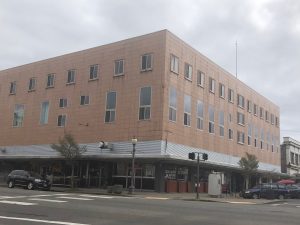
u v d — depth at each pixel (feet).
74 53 156.04
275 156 222.89
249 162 158.92
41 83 166.20
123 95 137.39
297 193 135.64
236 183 178.91
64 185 149.18
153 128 127.44
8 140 173.58
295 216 60.34
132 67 136.98
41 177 121.19
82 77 151.43
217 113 160.35
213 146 154.61
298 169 273.75
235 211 64.69
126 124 134.21
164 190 127.95
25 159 160.45
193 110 143.02
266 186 135.74
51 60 164.35
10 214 51.93
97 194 107.04
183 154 134.31
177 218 52.13
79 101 150.30
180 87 136.36
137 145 129.70
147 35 135.23
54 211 56.29
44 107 162.81
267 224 48.93
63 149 128.67
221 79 166.09
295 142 270.87
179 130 133.69
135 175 132.46
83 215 52.85
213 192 121.90
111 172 138.21
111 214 54.54
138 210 60.03
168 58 131.44
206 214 57.98
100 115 142.31
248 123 190.60
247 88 192.44
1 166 177.06
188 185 140.26
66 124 152.66
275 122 227.20
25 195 84.74
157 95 128.67
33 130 164.55
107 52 145.28
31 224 43.86
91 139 143.02
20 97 173.47
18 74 176.76
